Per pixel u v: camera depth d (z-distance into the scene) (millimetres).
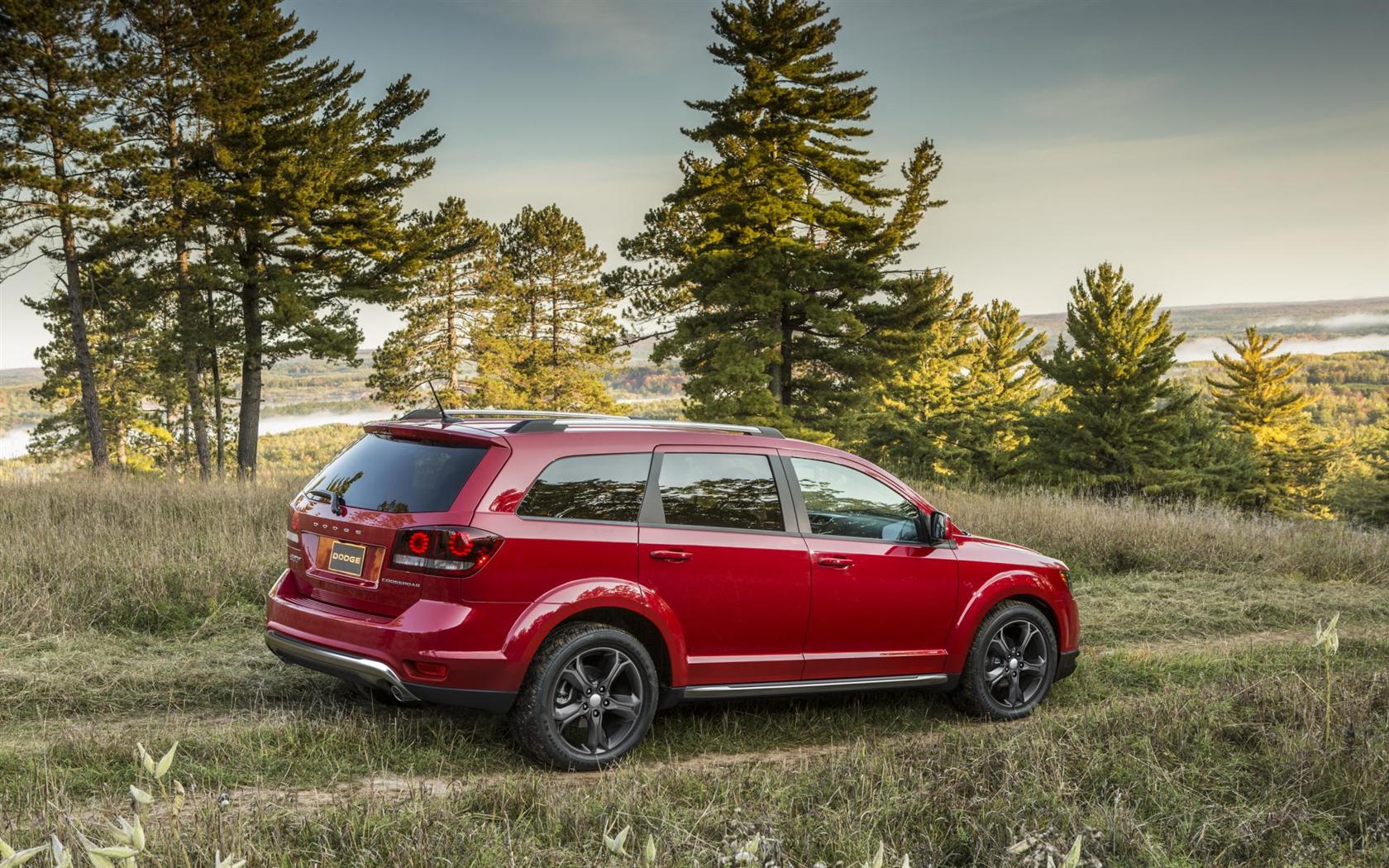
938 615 6043
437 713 5551
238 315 30562
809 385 34344
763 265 30188
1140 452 37625
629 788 4332
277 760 4664
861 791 4320
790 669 5562
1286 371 70312
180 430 44625
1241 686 6152
